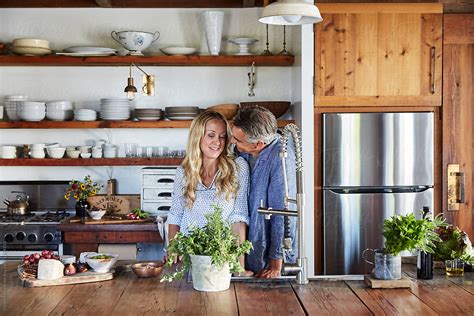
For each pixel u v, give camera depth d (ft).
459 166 16.61
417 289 9.57
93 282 10.11
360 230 16.29
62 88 18.47
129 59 17.43
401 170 16.31
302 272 9.83
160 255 18.12
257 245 10.79
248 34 18.42
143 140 18.53
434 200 16.62
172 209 11.15
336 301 8.95
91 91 18.48
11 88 18.40
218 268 9.39
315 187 16.38
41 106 17.48
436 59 16.44
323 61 16.28
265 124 10.59
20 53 17.47
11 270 10.99
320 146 16.34
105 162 17.56
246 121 10.60
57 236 16.62
